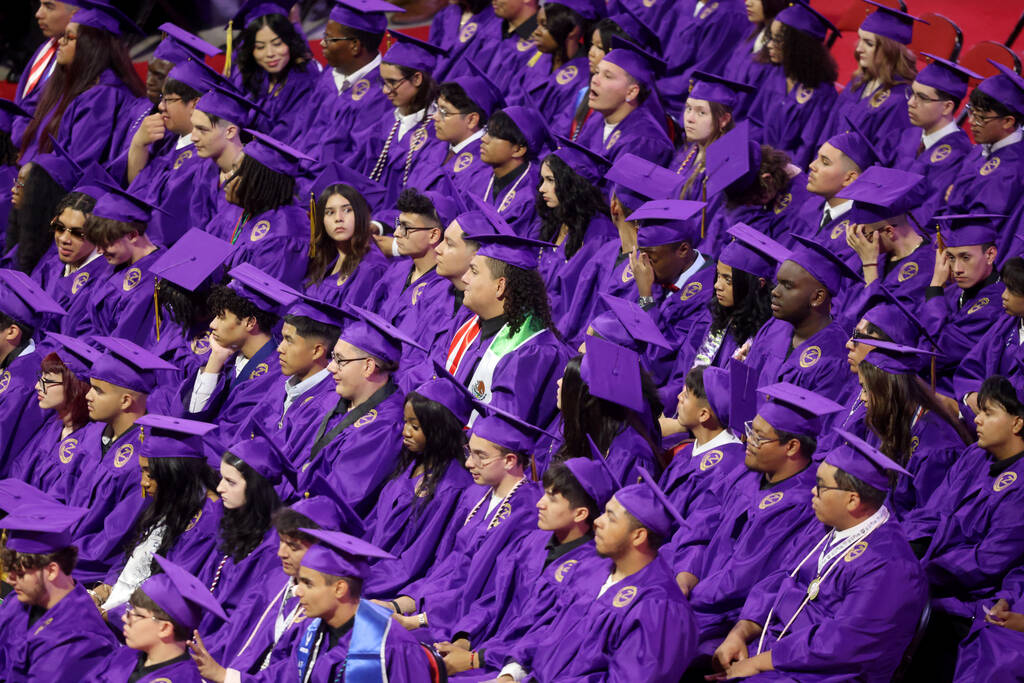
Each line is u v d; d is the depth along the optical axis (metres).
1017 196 28.77
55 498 27.16
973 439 22.86
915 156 32.72
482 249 25.88
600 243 30.06
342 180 35.38
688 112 31.81
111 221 32.66
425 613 21.64
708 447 22.59
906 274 26.98
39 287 32.09
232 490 22.89
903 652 18.53
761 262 25.64
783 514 20.39
